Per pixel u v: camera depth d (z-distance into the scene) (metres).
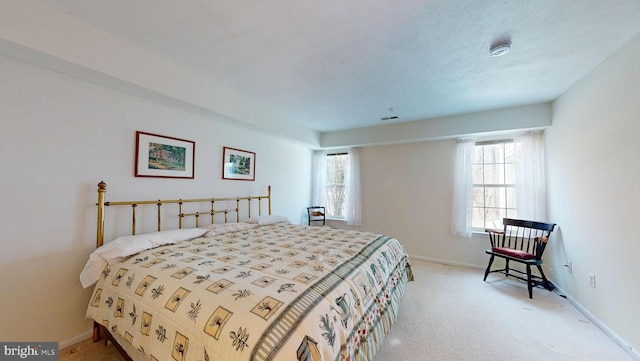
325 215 4.92
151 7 1.44
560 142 2.71
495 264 3.42
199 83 2.38
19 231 1.55
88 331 1.86
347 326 1.18
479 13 1.46
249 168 3.45
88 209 1.86
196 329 1.03
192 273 1.38
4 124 1.50
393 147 4.27
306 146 4.60
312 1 1.38
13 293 1.54
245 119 2.93
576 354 1.69
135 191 2.16
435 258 3.87
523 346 1.77
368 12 1.46
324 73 2.28
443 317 2.17
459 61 2.03
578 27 1.57
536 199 3.11
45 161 1.66
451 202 3.78
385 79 2.38
